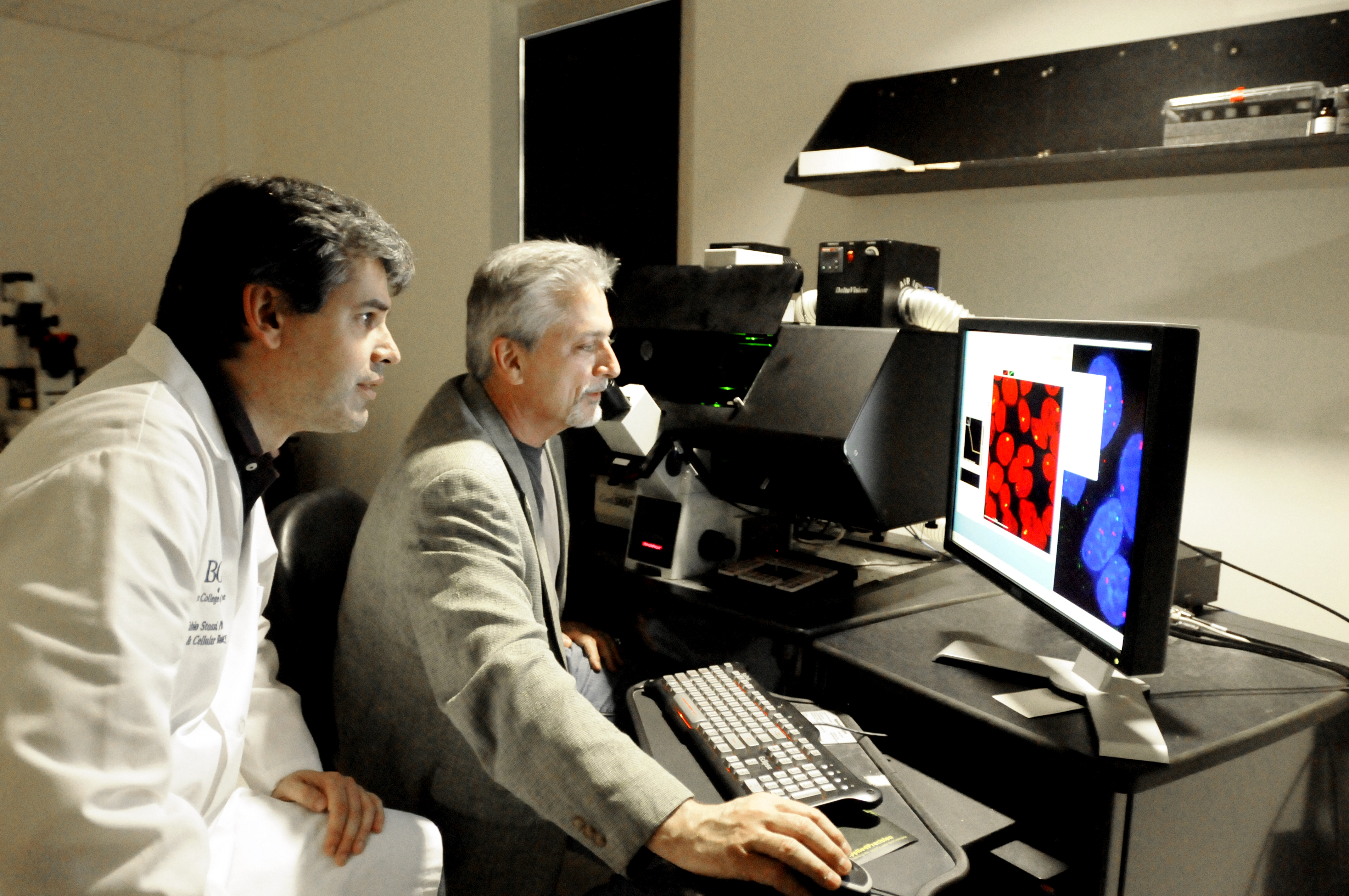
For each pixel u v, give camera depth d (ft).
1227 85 5.04
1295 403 4.96
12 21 12.17
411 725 4.03
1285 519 5.05
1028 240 5.93
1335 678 3.72
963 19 6.15
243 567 3.48
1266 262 4.99
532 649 3.28
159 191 13.74
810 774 3.13
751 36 7.45
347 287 2.90
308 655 4.39
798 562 5.32
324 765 4.45
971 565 4.35
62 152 12.78
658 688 3.87
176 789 2.90
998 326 4.03
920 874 2.73
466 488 3.60
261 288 2.80
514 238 10.49
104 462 2.45
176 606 2.51
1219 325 5.20
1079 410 3.41
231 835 3.21
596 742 3.03
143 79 13.41
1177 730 3.20
